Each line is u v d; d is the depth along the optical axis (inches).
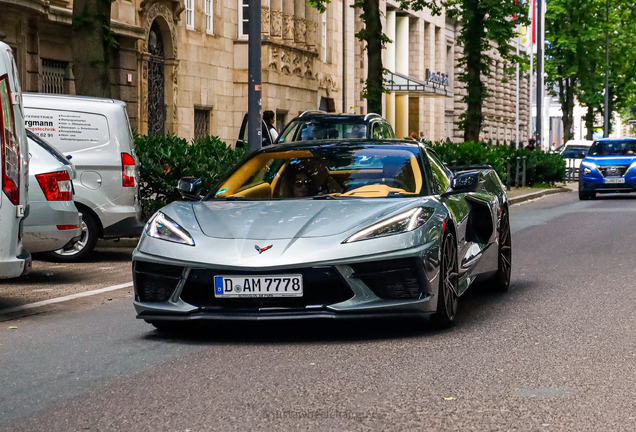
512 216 837.2
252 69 626.8
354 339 277.9
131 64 1080.8
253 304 269.7
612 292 366.9
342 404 202.2
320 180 314.5
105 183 499.8
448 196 315.3
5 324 322.3
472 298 358.0
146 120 1123.3
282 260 265.6
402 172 315.6
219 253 270.8
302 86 1483.8
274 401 206.1
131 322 319.9
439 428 183.3
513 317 311.9
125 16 1072.8
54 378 236.7
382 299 269.7
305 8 1535.4
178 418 194.4
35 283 425.7
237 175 326.3
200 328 302.8
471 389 213.8
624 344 264.4
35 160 413.4
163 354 263.4
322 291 267.3
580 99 2347.4
